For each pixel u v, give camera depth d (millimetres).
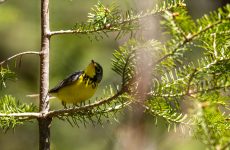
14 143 7109
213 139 5551
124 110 6129
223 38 5977
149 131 6684
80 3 7051
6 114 6074
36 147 7102
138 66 5992
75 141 7000
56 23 7031
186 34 5957
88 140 6969
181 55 5973
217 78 5988
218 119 6012
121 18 6090
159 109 6043
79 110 6070
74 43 6965
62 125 7008
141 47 5980
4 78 6133
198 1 7020
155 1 6086
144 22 6062
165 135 6695
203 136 5680
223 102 5996
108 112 6082
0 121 6082
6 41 7191
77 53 6977
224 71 5984
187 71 6000
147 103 6027
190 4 7016
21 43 7227
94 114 6082
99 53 7020
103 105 6082
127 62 5996
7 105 6094
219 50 5984
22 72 7125
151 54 5980
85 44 6992
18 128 7102
